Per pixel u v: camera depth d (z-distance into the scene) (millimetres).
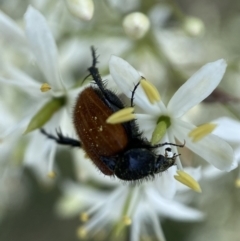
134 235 83
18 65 83
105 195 89
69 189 89
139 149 67
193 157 75
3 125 86
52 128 73
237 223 106
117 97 67
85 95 67
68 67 88
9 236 114
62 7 84
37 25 69
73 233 116
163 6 82
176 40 89
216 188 103
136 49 81
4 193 107
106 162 67
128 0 83
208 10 104
